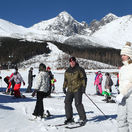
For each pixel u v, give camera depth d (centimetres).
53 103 934
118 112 362
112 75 4016
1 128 481
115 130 514
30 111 715
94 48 17375
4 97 1077
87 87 2111
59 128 514
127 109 348
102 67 7931
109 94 1123
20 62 8400
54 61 8088
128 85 343
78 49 14688
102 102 1092
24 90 1714
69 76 570
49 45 11462
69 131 493
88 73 4088
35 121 582
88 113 741
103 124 574
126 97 348
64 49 12769
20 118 598
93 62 8450
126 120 358
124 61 364
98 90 1552
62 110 759
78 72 563
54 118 635
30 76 1562
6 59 8800
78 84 563
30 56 9138
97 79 1557
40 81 621
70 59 569
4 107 732
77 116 660
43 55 9312
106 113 747
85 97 1341
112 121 611
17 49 10262
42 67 635
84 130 507
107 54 13275
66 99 570
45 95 637
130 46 363
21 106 794
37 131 475
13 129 479
